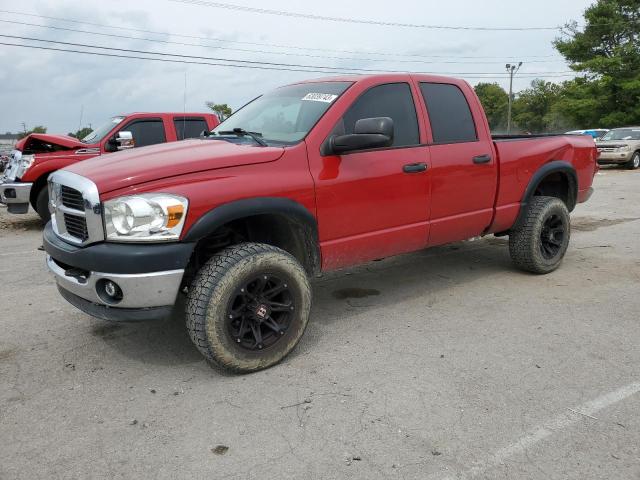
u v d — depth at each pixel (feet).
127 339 13.26
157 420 9.60
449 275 18.35
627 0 130.62
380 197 13.28
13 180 28.32
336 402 10.06
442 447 8.64
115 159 11.59
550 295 16.01
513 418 9.43
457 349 12.32
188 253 10.25
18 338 13.43
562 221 17.97
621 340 12.64
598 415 9.48
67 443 8.96
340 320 14.29
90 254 10.13
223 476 8.05
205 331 10.50
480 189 15.67
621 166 69.36
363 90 13.41
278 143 12.44
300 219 11.80
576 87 136.15
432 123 14.73
